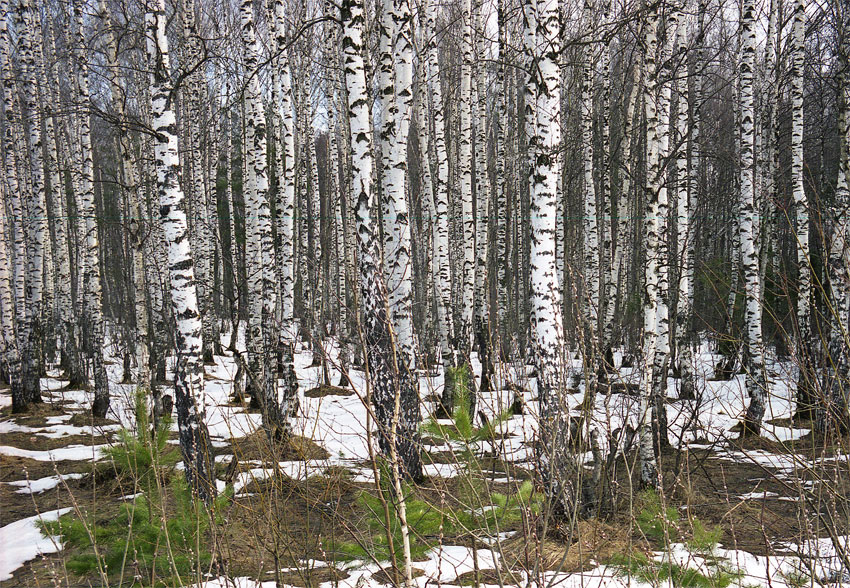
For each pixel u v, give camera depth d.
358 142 8.24
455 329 20.27
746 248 11.01
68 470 9.66
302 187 22.67
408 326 8.21
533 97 6.86
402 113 9.15
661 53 9.48
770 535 5.70
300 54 20.83
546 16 6.33
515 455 6.81
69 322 17.08
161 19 6.77
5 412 14.07
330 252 23.94
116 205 25.98
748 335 10.73
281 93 12.73
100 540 4.76
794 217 10.97
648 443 7.46
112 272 27.05
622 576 4.27
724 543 5.54
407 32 9.18
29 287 15.23
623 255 20.05
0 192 17.19
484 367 12.16
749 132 11.13
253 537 4.73
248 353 13.93
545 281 6.30
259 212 11.51
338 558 4.64
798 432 10.24
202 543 4.83
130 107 22.06
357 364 16.45
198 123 20.70
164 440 5.72
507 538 5.61
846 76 10.55
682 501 6.42
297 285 21.62
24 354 15.09
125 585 4.92
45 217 15.70
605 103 16.38
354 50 8.23
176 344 6.39
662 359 8.88
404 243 8.47
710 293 17.38
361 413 12.58
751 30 10.93
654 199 8.80
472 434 4.74
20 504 8.14
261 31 22.62
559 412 4.03
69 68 17.39
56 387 17.36
